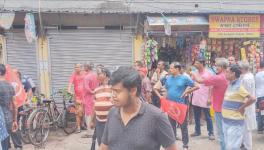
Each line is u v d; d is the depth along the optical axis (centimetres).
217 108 684
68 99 1042
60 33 1127
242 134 607
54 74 1141
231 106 600
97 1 1160
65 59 1138
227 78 605
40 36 1121
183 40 1139
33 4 1157
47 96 1134
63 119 970
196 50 1120
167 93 760
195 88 737
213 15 1099
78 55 1138
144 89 997
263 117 900
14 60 1130
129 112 288
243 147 762
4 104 655
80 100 969
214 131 883
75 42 1133
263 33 1139
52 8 1151
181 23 1068
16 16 1099
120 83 280
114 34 1134
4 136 570
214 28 1101
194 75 769
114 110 300
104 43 1137
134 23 1125
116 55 1143
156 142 290
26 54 1129
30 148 835
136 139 282
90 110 897
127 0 1162
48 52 1130
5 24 1034
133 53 1138
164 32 1099
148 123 284
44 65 1133
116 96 282
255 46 1152
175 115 734
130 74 281
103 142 308
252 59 1150
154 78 1010
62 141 890
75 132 976
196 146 823
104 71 593
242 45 1155
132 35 1133
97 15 1119
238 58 1158
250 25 1123
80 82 967
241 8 1217
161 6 1182
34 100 934
